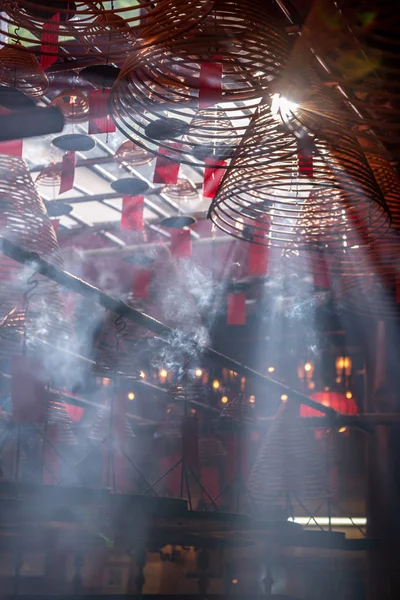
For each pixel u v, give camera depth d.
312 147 2.46
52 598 2.89
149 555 3.79
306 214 3.24
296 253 3.65
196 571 3.77
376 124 2.10
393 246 3.54
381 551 4.60
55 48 2.71
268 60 2.31
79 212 9.95
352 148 2.47
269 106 2.41
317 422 5.45
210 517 3.57
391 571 4.45
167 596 3.14
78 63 4.38
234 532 3.54
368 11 1.74
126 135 2.57
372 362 7.20
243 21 2.17
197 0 2.04
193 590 3.55
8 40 4.23
